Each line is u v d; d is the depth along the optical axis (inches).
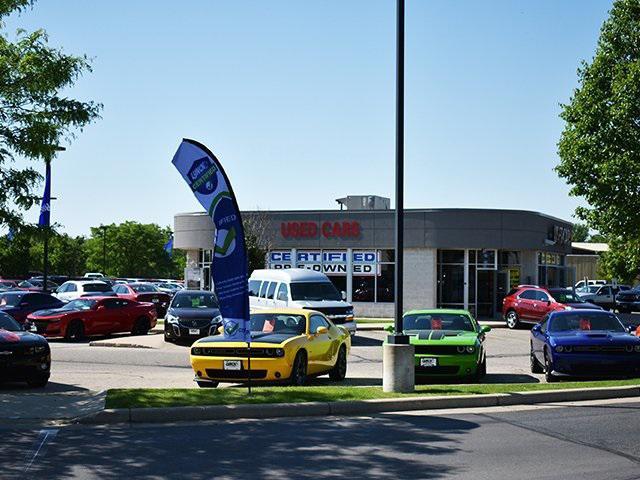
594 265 2800.2
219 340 589.3
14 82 576.1
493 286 1556.3
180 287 2283.5
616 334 648.4
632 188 1159.0
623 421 454.3
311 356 609.9
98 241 3991.1
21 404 478.9
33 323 1047.0
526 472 328.2
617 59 1198.9
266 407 465.4
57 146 585.3
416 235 1521.9
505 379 685.3
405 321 699.4
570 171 1208.8
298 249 1595.7
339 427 431.2
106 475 317.4
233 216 513.3
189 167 522.0
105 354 876.6
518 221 1541.6
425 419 460.1
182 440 391.2
